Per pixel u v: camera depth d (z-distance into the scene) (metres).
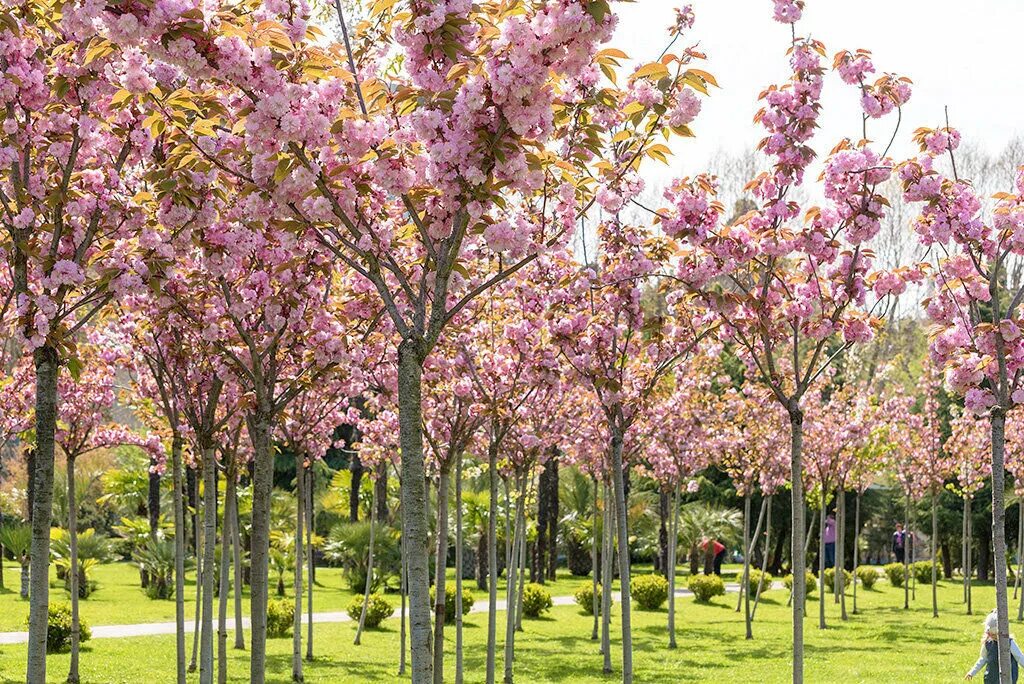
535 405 11.44
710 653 16.62
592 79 5.92
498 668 15.02
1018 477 21.41
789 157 7.53
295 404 11.92
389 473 27.95
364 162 5.15
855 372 23.36
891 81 7.44
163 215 6.14
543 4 4.63
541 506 30.78
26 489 27.42
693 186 7.70
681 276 7.87
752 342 8.99
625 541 9.66
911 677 13.43
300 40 5.45
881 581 34.03
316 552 35.84
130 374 11.20
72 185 6.35
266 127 4.78
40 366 6.17
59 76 5.56
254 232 7.16
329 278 7.77
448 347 9.76
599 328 9.43
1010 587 29.69
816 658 15.67
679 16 6.68
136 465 28.83
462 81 4.79
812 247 7.65
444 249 5.14
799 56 7.39
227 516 11.34
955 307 7.91
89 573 25.88
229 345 8.12
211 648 9.91
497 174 4.90
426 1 4.77
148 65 6.07
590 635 19.27
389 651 16.77
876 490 37.41
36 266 6.18
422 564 4.95
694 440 17.81
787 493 34.56
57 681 12.63
